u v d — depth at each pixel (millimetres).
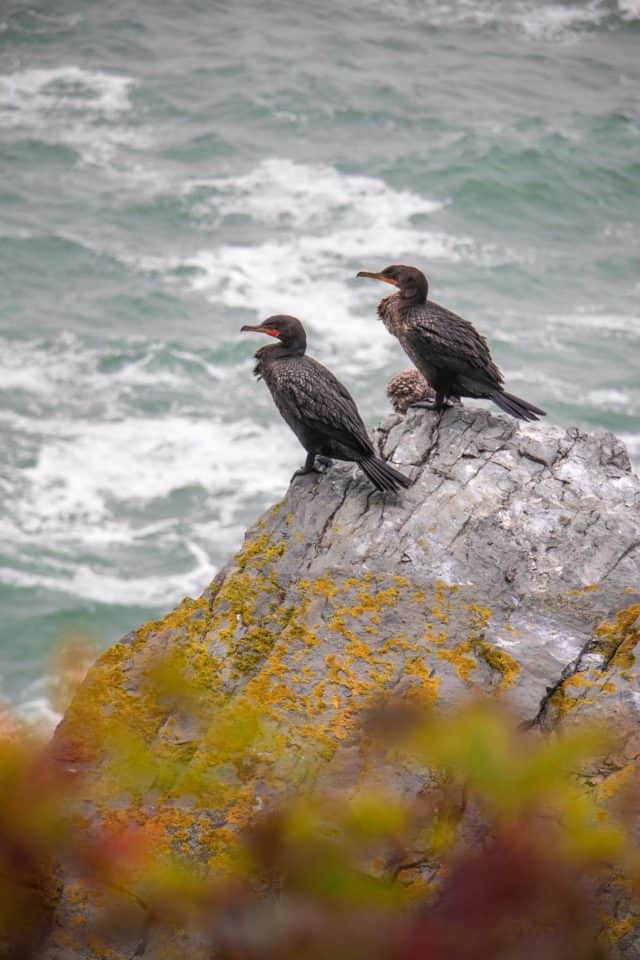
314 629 11008
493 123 78000
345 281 62438
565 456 13641
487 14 92750
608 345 58562
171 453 50031
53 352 56469
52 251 64625
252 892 6039
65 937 7855
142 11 88938
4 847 3908
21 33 85000
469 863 3814
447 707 10023
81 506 46500
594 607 11352
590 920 7406
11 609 41062
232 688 10570
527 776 3996
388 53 87062
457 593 11500
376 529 12508
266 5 92000
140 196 69438
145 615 41562
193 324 59125
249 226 67312
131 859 4195
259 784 9008
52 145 74062
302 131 77125
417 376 16688
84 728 9484
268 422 52344
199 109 78812
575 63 87000
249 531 12922
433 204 70062
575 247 67688
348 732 9586
